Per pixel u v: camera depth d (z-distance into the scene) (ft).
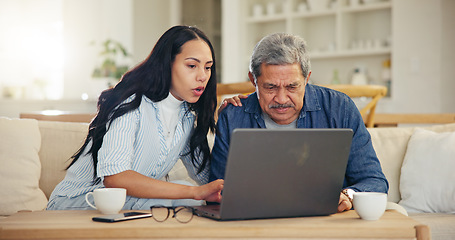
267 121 5.86
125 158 5.02
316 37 17.95
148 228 3.72
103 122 5.21
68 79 20.17
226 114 5.93
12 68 20.44
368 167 5.42
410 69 15.44
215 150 5.89
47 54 20.83
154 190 4.81
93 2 19.88
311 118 5.74
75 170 5.76
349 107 5.74
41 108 17.21
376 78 16.88
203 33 5.49
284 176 4.04
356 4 16.46
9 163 6.93
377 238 3.74
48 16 20.67
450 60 14.92
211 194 4.75
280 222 3.98
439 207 6.88
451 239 6.13
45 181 7.24
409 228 3.74
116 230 3.71
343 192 4.94
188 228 3.71
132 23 19.20
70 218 4.21
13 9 20.47
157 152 5.51
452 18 14.83
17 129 7.18
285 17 17.62
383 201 4.06
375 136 7.68
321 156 4.10
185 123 5.72
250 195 4.00
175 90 5.40
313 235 3.74
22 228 3.73
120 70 18.10
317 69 17.97
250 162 3.90
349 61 17.34
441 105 15.10
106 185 4.97
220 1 20.51
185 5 20.43
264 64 5.19
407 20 15.46
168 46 5.29
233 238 3.72
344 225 3.83
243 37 18.49
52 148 7.32
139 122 5.33
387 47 16.06
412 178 7.13
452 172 6.86
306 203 4.20
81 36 20.07
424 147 7.20
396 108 15.65
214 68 5.63
